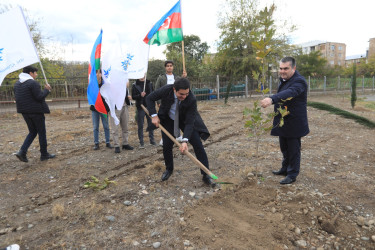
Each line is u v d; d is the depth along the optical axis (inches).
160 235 103.0
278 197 128.0
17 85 178.2
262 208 120.0
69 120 377.4
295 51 1053.8
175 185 145.3
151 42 204.8
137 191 139.2
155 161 184.9
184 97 123.4
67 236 103.3
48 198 135.3
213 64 1039.6
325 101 659.4
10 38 167.6
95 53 176.4
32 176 165.5
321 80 946.7
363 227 110.3
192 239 100.3
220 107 507.5
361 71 1713.8
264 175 155.9
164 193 136.4
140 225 109.7
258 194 131.0
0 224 113.6
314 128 290.8
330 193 136.3
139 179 154.0
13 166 183.3
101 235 103.7
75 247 97.4
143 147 219.8
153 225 109.5
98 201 130.0
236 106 519.5
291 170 143.9
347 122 321.1
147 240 100.6
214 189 139.9
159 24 201.2
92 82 176.6
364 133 264.8
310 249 97.0
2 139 262.1
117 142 207.5
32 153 211.9
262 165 172.2
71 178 161.0
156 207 123.0
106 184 145.3
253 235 101.9
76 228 108.8
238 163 177.3
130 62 205.3
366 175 159.2
